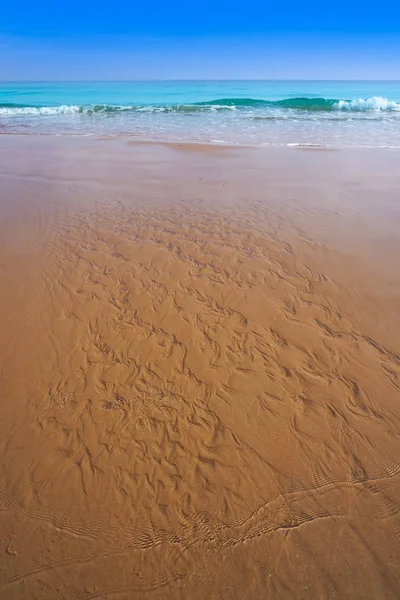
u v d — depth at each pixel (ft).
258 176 38.22
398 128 65.62
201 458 11.60
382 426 12.47
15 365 14.75
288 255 22.56
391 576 9.02
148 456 11.66
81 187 34.73
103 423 12.59
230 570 9.14
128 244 23.90
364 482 10.90
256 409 13.10
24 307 17.85
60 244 23.76
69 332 16.40
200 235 25.20
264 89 171.01
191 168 41.37
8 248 23.11
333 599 8.67
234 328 16.71
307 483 10.92
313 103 90.89
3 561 9.28
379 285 19.63
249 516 10.16
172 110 89.81
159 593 8.77
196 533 9.81
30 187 34.50
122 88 182.91
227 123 73.05
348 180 36.40
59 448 11.82
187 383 14.05
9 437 12.12
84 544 9.61
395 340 16.06
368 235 25.03
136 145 53.31
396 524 9.94
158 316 17.43
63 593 8.76
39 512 10.26
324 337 16.20
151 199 31.86
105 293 18.97
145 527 9.95
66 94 141.59
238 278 20.29
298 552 9.43
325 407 13.14
